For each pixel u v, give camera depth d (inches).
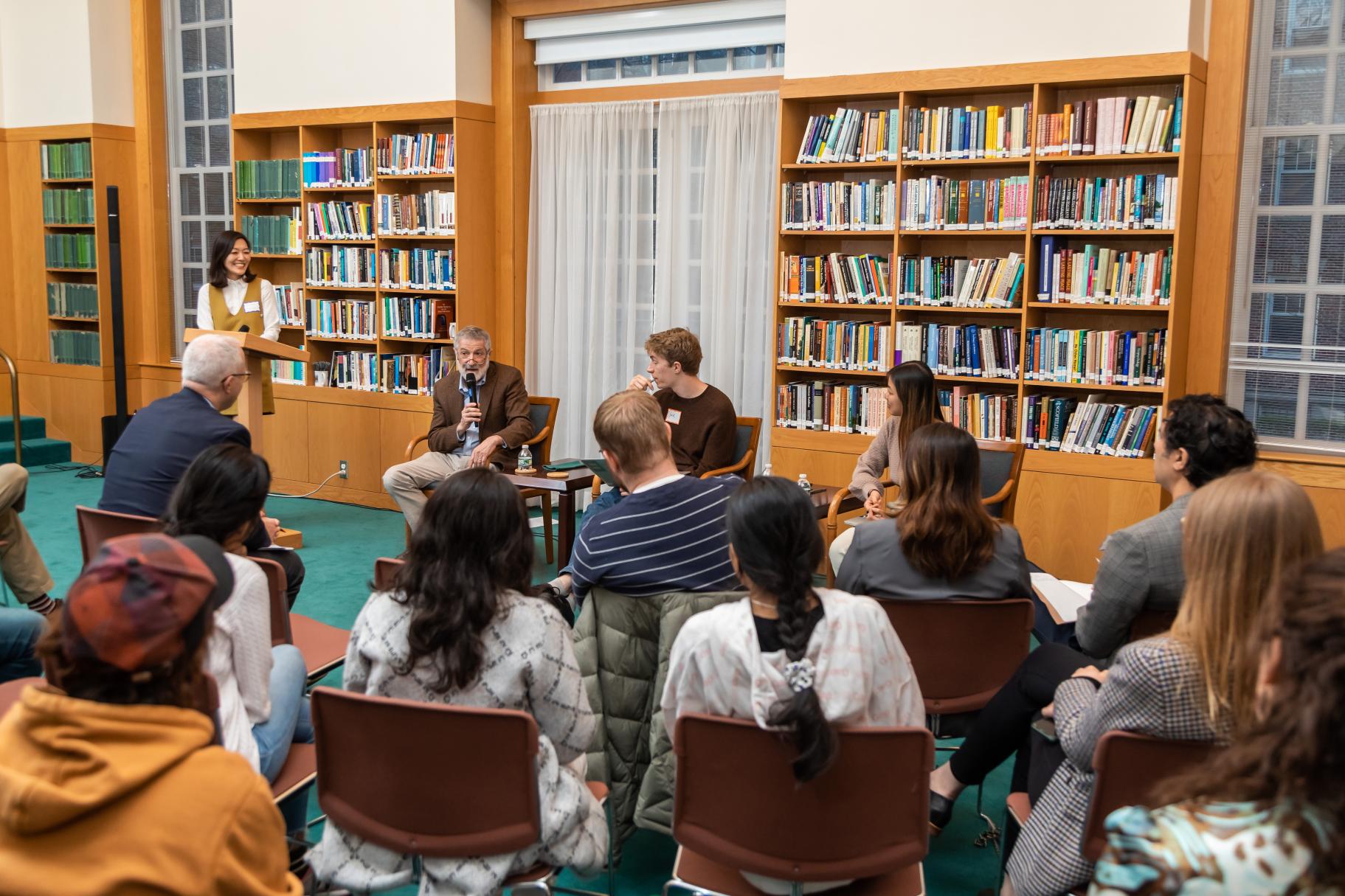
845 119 208.2
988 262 197.8
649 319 251.6
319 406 280.2
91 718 41.6
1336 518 180.4
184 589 43.1
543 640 76.4
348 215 269.7
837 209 210.8
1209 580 61.7
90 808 41.0
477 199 257.3
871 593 108.0
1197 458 95.7
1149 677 64.1
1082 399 202.1
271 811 44.6
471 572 74.3
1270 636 38.3
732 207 234.4
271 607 108.5
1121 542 92.1
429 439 219.3
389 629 76.1
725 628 74.5
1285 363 190.2
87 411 330.0
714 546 98.7
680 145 240.7
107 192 293.4
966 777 102.3
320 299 282.8
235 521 91.6
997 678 106.7
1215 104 185.3
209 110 315.6
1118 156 184.7
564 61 256.4
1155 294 185.0
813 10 209.2
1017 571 108.3
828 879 72.3
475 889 73.5
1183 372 192.4
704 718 71.9
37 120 325.7
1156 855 35.9
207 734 44.1
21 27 323.9
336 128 275.9
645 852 111.8
